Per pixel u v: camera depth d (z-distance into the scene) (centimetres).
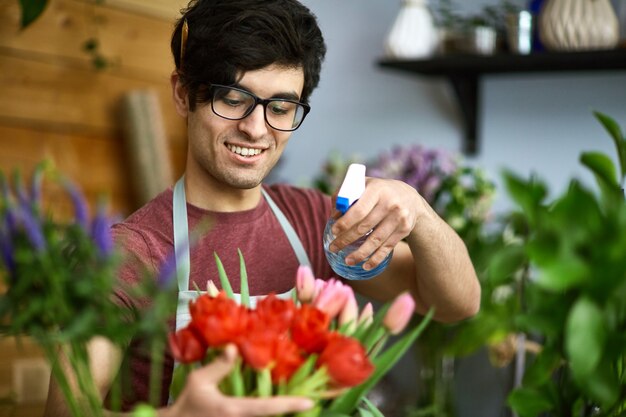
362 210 122
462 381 265
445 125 310
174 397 109
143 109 281
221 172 134
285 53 129
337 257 128
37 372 248
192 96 134
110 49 280
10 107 255
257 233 147
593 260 153
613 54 250
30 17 181
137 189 282
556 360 165
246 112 130
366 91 324
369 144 325
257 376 93
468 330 226
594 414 159
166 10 296
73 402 94
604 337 148
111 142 282
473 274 152
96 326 90
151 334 94
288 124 134
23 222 85
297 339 95
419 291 153
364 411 104
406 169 260
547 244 154
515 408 163
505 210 296
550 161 290
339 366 92
